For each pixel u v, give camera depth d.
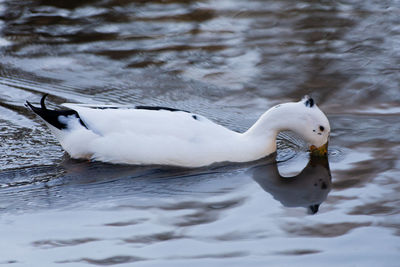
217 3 19.73
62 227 8.72
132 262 7.81
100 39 17.17
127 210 9.21
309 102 11.04
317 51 16.44
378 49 16.45
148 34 17.48
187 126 10.62
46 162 10.94
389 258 7.82
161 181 10.20
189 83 14.82
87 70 15.48
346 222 8.73
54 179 10.29
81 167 10.71
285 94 14.27
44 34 17.36
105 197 9.66
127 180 10.23
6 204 9.45
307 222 8.76
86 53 16.36
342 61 15.86
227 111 13.46
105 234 8.50
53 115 10.95
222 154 10.66
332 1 19.70
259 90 14.49
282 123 11.01
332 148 11.59
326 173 10.52
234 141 10.83
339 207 9.20
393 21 18.08
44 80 14.87
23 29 17.62
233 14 18.84
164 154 10.45
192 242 8.26
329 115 13.21
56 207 9.34
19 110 13.23
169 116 10.74
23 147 11.54
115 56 16.20
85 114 10.80
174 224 8.75
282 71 15.41
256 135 11.05
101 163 10.77
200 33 17.58
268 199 9.54
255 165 10.80
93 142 10.65
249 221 8.83
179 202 9.46
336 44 16.80
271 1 19.81
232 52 16.44
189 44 16.91
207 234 8.46
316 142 11.06
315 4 19.50
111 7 19.33
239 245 8.17
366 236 8.33
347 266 7.66
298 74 15.25
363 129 12.45
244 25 18.05
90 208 9.30
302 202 9.41
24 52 16.31
